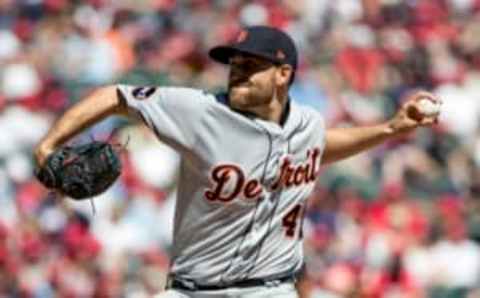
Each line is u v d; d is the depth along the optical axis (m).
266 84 23.27
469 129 66.81
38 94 66.25
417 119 24.89
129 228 55.44
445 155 64.50
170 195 57.78
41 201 56.59
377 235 56.34
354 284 54.25
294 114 23.72
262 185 23.48
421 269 55.72
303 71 68.56
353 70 69.50
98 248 54.59
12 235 55.41
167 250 55.69
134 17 72.94
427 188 62.28
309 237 56.16
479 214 60.66
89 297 53.44
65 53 69.25
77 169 23.27
